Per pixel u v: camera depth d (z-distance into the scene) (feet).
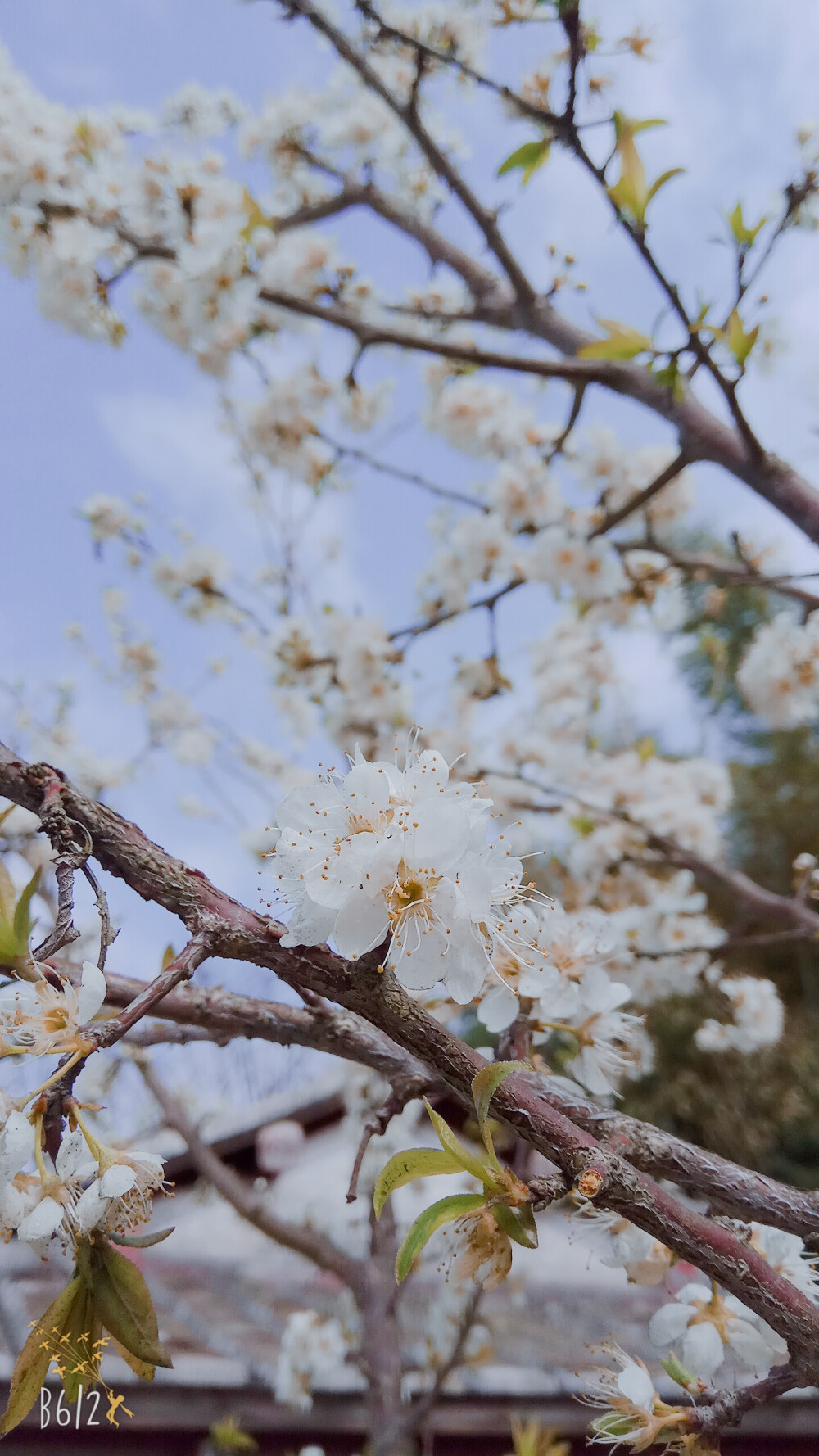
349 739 2.17
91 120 1.67
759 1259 0.43
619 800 2.14
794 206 1.17
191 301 1.60
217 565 2.34
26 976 0.43
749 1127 4.88
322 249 1.70
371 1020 0.43
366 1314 1.67
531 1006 0.70
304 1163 3.43
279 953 0.43
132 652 2.83
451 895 0.46
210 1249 3.13
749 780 6.55
